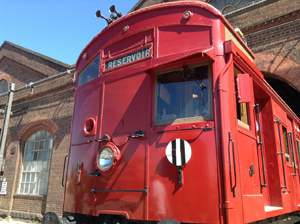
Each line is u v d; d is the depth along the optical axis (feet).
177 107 11.28
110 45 14.10
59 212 32.71
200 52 10.50
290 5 26.14
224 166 9.61
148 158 11.07
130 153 11.61
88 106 14.07
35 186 38.32
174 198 10.14
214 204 9.48
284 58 25.82
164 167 10.62
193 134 10.41
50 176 35.40
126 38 13.47
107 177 11.94
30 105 42.86
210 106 10.58
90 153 13.01
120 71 13.08
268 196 15.43
